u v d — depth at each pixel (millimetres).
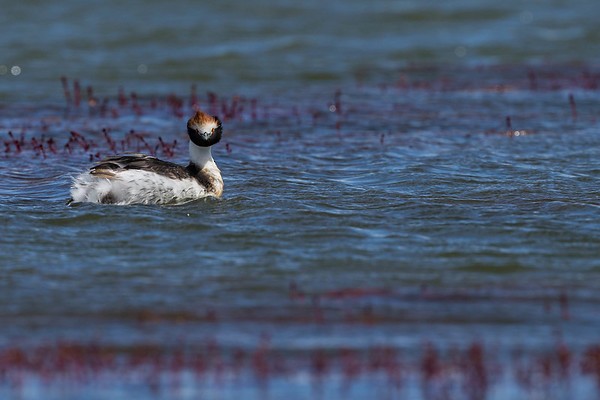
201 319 12938
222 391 11102
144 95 31453
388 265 14906
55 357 11820
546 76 34688
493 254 15344
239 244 15789
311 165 21578
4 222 16531
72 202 17609
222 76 34688
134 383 11266
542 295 13758
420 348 12078
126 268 14750
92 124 26891
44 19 42875
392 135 25250
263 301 13523
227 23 43438
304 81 34125
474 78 34500
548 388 11148
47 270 14633
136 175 17344
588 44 41062
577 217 17156
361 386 11211
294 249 15578
